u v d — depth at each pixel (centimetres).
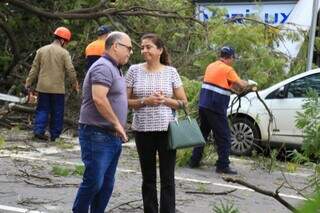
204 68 1149
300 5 1340
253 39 1137
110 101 438
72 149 951
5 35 1383
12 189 638
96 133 437
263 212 604
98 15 1271
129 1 1283
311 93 454
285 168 890
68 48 1265
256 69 1109
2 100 1220
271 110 997
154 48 487
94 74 432
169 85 488
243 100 1022
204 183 742
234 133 1024
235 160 973
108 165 448
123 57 443
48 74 991
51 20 1337
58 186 663
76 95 1195
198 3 1327
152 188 502
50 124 1009
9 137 1026
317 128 439
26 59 1365
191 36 1227
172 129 476
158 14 1262
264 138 1005
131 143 1067
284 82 1008
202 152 853
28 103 1140
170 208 493
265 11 1448
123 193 649
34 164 792
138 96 486
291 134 982
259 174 848
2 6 1346
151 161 497
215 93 809
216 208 285
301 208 93
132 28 1301
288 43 1241
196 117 898
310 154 453
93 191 446
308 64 1155
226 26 1176
